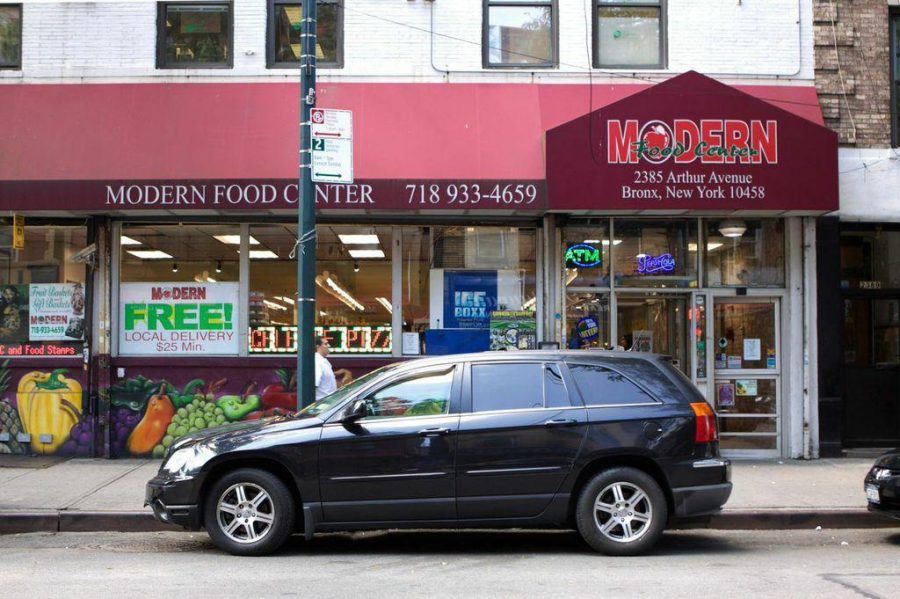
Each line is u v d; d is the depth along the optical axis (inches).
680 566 277.4
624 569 272.5
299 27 491.8
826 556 296.0
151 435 471.2
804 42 493.0
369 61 483.5
